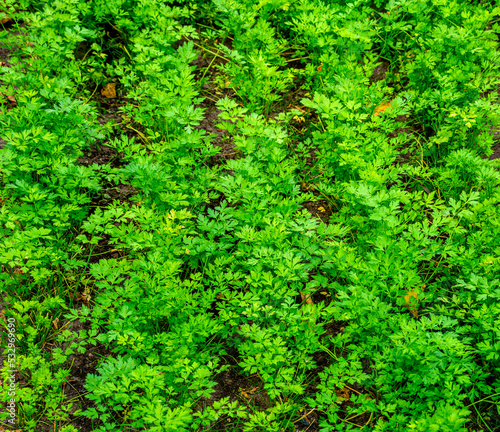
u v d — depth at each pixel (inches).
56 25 184.9
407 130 189.2
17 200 147.7
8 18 199.0
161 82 170.9
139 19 193.0
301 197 153.6
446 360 112.4
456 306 134.3
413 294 135.8
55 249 137.9
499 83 190.7
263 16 202.1
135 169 141.4
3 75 165.0
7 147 146.3
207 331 119.8
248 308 126.2
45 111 155.1
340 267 132.0
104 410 107.5
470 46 184.9
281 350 116.0
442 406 106.2
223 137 181.9
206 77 204.1
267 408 122.3
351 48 189.6
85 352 128.2
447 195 164.2
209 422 109.8
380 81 185.3
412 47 203.0
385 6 211.5
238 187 147.0
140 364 119.5
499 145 184.9
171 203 141.0
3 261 123.5
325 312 128.9
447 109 173.5
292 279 129.1
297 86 203.8
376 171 155.3
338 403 123.1
